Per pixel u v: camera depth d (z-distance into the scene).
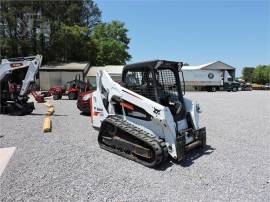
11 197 4.36
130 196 4.45
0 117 12.10
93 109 7.89
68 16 50.97
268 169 5.70
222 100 23.33
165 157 5.79
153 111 5.96
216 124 10.71
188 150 6.29
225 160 6.24
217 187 4.83
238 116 12.99
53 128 9.52
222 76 46.50
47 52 49.34
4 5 45.31
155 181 5.05
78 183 4.90
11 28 46.50
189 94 35.16
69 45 48.59
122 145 6.34
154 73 6.24
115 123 6.50
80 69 39.09
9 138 8.01
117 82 7.00
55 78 39.53
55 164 5.82
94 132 8.88
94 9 58.94
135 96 6.38
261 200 4.37
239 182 5.05
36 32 47.62
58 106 17.02
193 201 4.31
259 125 10.58
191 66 52.81
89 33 57.78
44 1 47.72
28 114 13.06
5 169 5.52
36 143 7.46
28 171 5.42
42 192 4.53
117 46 55.19
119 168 5.66
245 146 7.42
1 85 12.98
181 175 5.35
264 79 86.25
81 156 6.37
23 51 47.56
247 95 32.62
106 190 4.64
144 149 5.79
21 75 13.53
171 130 5.81
